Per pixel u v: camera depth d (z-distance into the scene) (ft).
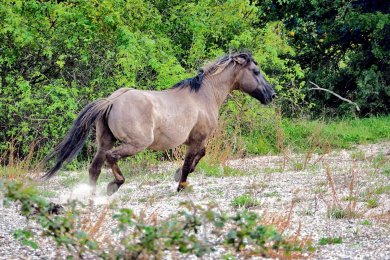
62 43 98.22
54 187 74.95
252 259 43.19
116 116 63.31
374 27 137.08
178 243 34.55
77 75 99.96
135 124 63.46
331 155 103.19
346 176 79.82
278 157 102.53
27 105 93.81
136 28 104.37
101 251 38.04
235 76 74.13
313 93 145.28
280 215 57.57
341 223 55.52
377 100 141.59
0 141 95.40
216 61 73.61
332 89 144.25
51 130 93.40
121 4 102.78
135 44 96.84
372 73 139.03
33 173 82.64
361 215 58.13
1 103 91.15
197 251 34.81
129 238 35.68
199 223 35.14
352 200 64.54
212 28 113.29
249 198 64.39
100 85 99.40
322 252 46.06
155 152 97.71
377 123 127.65
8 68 98.12
